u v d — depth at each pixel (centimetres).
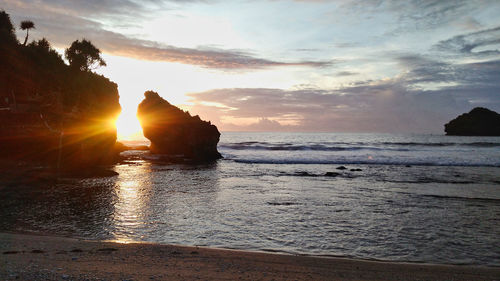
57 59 5491
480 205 2153
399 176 3728
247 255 1140
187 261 1029
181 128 6569
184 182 3253
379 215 1864
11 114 4334
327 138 15838
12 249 1099
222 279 855
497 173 3953
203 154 6284
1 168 3212
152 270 904
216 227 1594
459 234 1488
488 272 1004
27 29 5531
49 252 1072
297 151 7550
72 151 4838
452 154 6391
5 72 4544
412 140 13275
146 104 6919
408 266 1062
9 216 1758
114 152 5981
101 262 967
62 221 1662
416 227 1608
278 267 1004
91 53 5712
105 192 2598
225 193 2602
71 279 780
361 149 7775
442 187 2942
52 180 3095
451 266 1070
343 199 2362
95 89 5641
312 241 1379
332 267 1026
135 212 1895
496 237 1441
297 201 2275
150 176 3744
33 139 4369
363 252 1241
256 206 2100
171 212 1906
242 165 5131
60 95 4975
